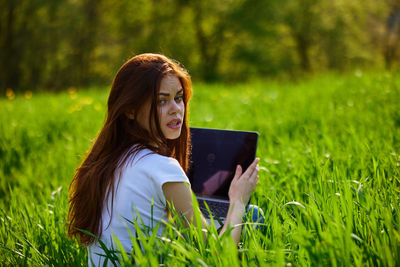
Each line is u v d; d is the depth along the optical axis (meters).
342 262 1.60
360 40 30.72
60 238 2.52
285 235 2.06
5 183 4.34
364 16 29.11
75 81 31.41
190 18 30.44
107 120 2.01
